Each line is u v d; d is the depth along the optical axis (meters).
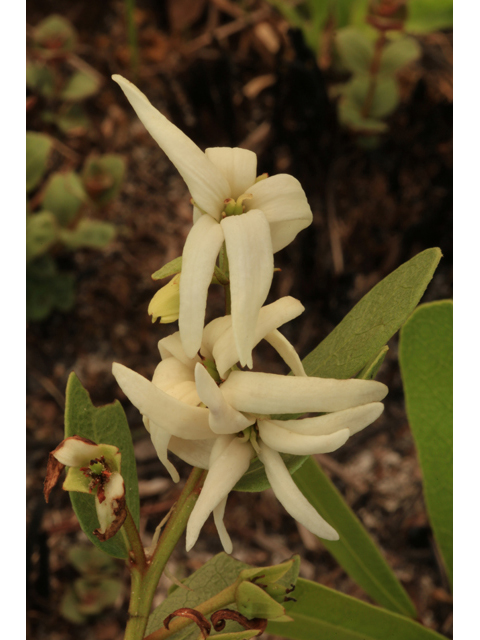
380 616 0.18
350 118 0.31
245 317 0.11
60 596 0.27
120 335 0.31
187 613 0.13
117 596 0.27
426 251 0.14
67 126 0.33
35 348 0.31
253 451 0.12
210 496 0.11
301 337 0.31
